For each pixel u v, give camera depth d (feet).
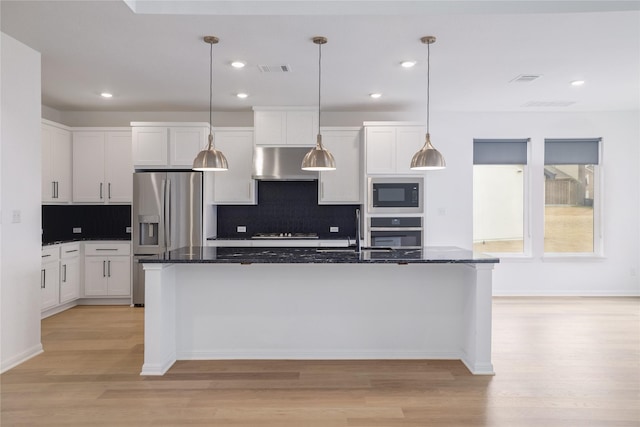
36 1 9.93
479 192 22.17
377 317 12.58
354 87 16.96
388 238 19.45
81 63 14.12
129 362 12.29
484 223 22.18
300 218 21.33
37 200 12.94
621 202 21.59
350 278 12.57
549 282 21.65
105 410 9.37
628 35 11.93
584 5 10.49
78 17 10.76
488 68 14.70
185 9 10.63
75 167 20.16
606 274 21.59
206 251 13.12
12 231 11.93
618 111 21.42
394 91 17.56
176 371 11.64
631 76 15.62
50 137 18.71
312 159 12.55
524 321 16.61
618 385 10.68
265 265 12.54
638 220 21.58
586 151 21.70
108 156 20.17
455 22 11.09
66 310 18.70
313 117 19.67
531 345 13.76
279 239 19.36
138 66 14.44
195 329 12.57
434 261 11.16
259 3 10.66
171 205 19.19
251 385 10.69
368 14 10.66
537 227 21.67
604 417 9.07
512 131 21.49
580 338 14.48
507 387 10.57
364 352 12.59
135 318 17.28
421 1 10.62
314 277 12.56
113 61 13.96
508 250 22.11
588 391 10.34
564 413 9.24
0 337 11.53
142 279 19.36
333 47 12.77
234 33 11.76
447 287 12.57
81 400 9.86
